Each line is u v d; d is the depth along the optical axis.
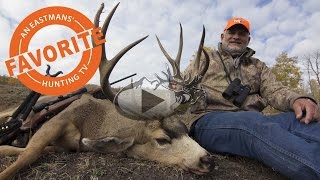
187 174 1.11
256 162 1.26
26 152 1.08
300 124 1.16
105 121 1.23
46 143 1.14
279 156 1.05
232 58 1.47
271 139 1.08
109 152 1.20
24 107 1.30
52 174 1.04
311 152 0.98
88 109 1.26
